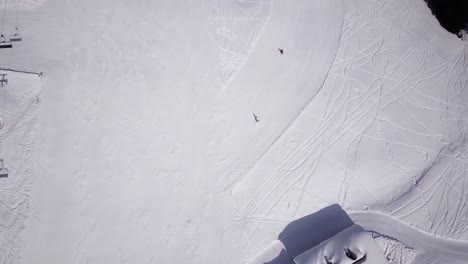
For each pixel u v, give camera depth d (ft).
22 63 60.59
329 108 63.36
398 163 60.29
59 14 65.31
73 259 50.85
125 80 62.23
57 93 59.72
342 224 55.47
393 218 56.08
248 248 53.57
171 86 62.69
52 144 56.39
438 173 59.98
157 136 59.16
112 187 55.36
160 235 53.57
